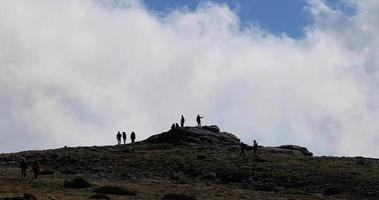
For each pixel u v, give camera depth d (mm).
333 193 67500
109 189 58875
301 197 63344
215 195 61000
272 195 64250
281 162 84188
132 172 78750
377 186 69625
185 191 63219
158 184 69375
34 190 58719
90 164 84000
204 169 79250
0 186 61188
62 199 51531
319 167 80312
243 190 68188
